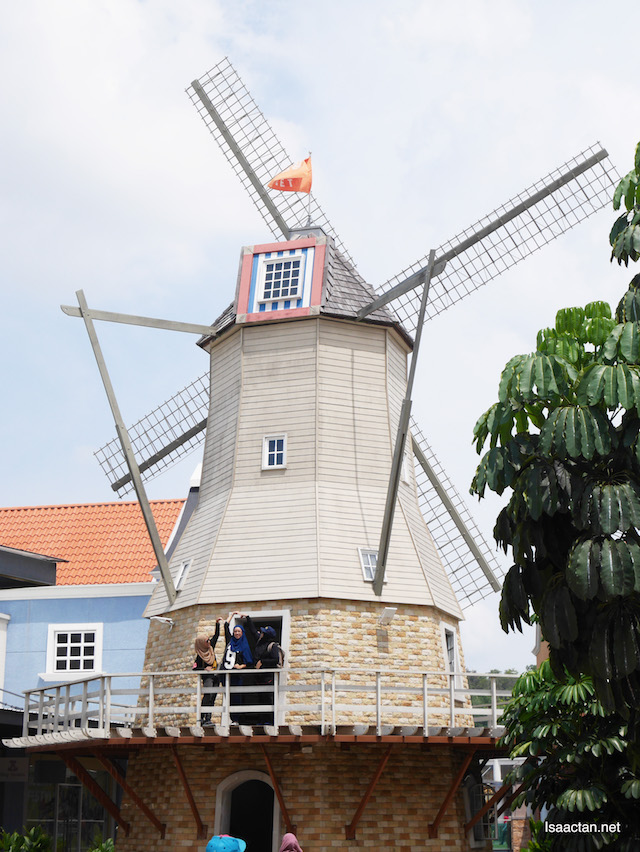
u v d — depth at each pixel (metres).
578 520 11.35
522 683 14.59
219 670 16.38
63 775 23.17
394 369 20.66
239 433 19.62
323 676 15.72
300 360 19.64
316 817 16.34
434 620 18.58
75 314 18.12
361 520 18.67
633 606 11.32
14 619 26.05
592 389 11.15
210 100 23.33
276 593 17.70
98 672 25.27
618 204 12.70
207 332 20.52
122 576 26.28
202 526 19.67
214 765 17.33
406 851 16.69
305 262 20.31
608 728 13.45
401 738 15.71
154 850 17.53
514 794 18.33
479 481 11.93
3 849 18.78
